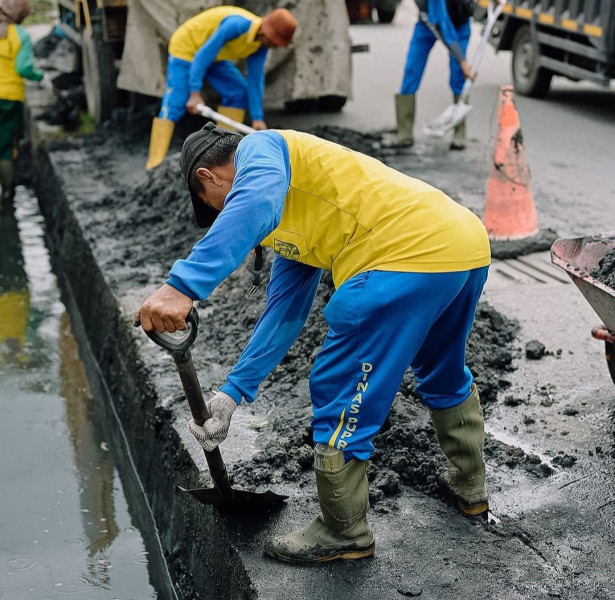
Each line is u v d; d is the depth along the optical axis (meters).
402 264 2.70
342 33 8.52
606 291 3.40
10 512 4.43
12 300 7.14
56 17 16.48
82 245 6.67
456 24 7.90
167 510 4.03
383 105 9.91
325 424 2.82
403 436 3.59
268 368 3.06
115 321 5.45
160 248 6.25
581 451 3.57
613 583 2.82
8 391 5.72
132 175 7.80
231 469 3.49
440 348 3.00
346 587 2.83
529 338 4.55
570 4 9.16
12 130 9.18
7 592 3.81
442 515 3.21
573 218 6.22
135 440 4.76
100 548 4.15
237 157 2.77
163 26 8.02
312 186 2.81
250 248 2.55
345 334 2.75
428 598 2.77
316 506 3.27
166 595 3.82
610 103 10.18
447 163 7.73
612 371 3.73
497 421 3.84
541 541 3.04
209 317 5.07
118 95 9.14
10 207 9.28
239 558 3.00
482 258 2.80
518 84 10.55
